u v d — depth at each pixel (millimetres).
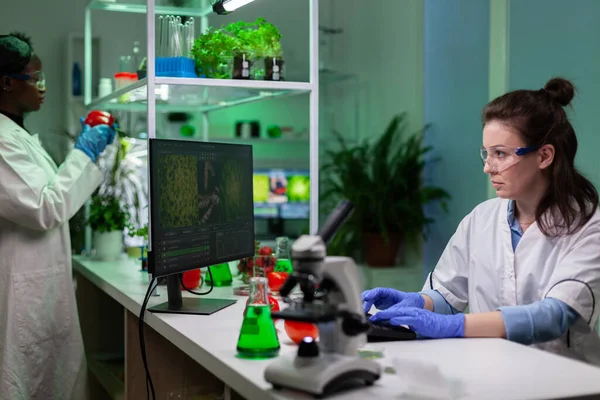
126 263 3111
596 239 1652
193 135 4863
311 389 1116
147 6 2217
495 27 4004
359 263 5051
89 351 3199
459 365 1328
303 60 5434
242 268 2496
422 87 5016
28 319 2477
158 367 2137
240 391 1284
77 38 4539
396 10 5223
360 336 1229
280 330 1680
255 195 5203
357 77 5508
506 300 1812
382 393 1150
